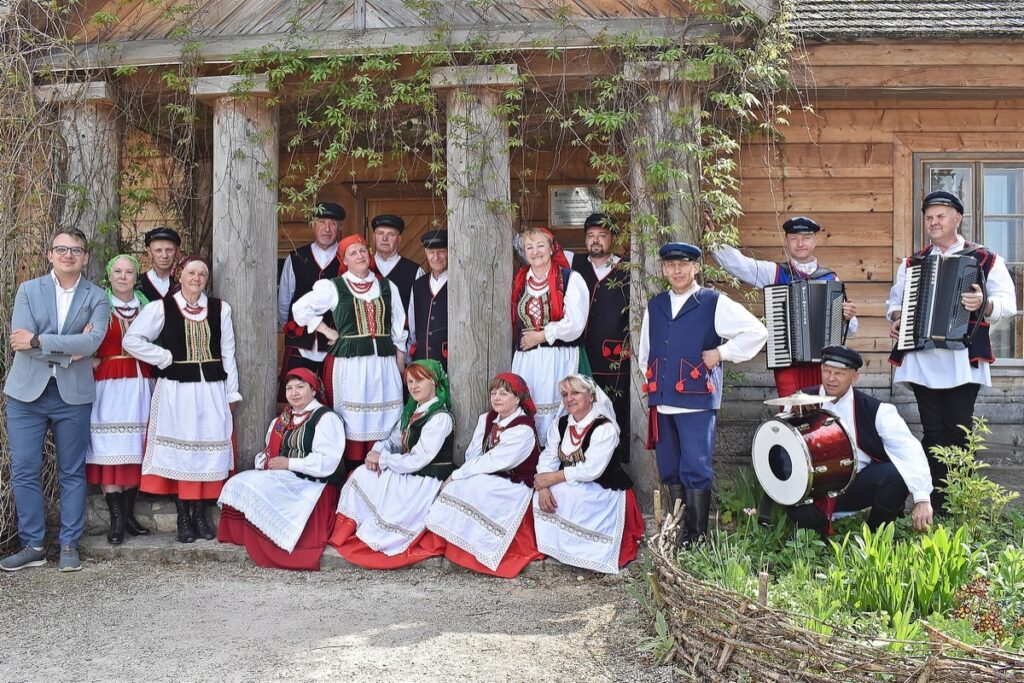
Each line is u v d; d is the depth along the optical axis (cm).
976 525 454
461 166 534
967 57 607
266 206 553
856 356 460
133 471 513
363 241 538
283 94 565
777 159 657
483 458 488
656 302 478
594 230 559
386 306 543
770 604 364
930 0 661
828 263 659
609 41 514
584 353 534
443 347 566
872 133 658
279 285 607
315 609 423
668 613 376
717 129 533
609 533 473
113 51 551
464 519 478
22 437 482
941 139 658
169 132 585
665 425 472
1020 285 667
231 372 525
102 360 507
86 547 507
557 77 536
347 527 497
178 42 545
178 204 620
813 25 604
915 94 639
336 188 763
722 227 531
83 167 555
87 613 419
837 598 380
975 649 291
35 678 346
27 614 419
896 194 659
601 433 472
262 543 490
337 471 517
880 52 608
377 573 481
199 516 519
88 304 482
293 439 515
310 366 584
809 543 441
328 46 535
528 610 421
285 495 497
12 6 531
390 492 499
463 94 530
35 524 490
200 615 416
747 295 544
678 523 444
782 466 453
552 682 338
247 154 548
